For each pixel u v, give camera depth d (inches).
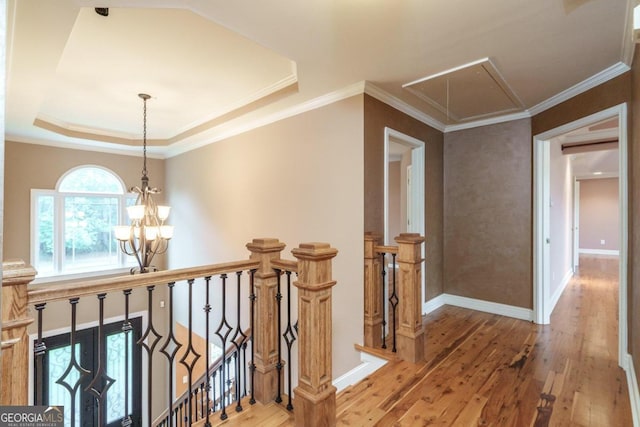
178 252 226.1
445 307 162.2
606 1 69.9
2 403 45.8
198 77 124.7
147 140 215.9
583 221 365.4
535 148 139.7
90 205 211.2
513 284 146.6
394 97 127.2
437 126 161.8
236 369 82.7
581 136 183.6
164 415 208.7
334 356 125.3
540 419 74.8
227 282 181.2
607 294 186.9
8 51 85.0
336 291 124.5
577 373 95.3
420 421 74.7
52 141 194.5
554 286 169.6
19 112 140.2
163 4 71.5
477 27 80.4
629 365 91.9
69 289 52.9
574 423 73.4
